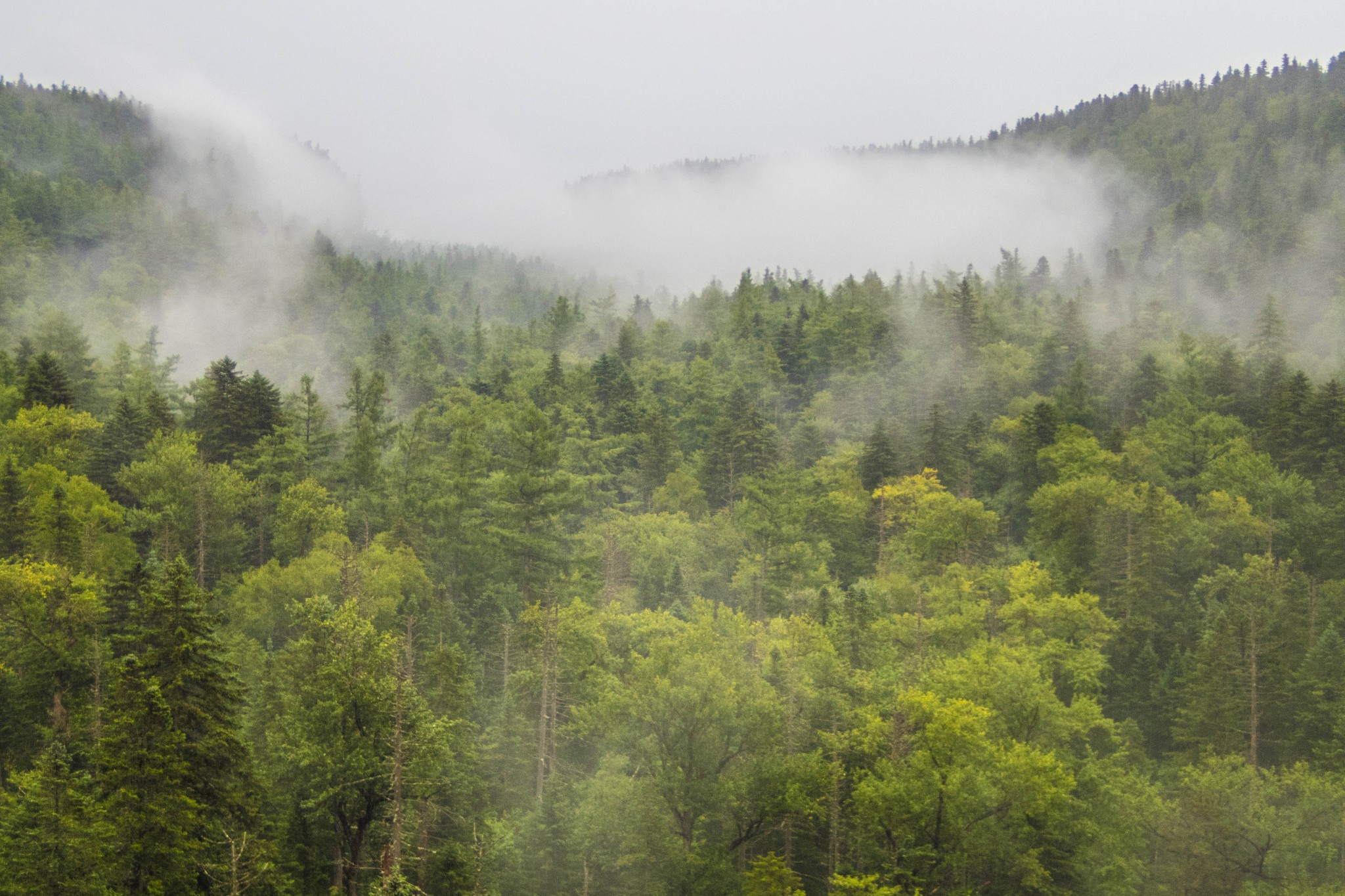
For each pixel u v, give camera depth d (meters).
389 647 35.09
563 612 56.47
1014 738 48.97
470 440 85.69
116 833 28.11
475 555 70.69
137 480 71.25
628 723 45.25
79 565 54.75
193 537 67.69
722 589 84.56
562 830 41.00
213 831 29.89
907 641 64.44
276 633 57.78
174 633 29.59
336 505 77.25
